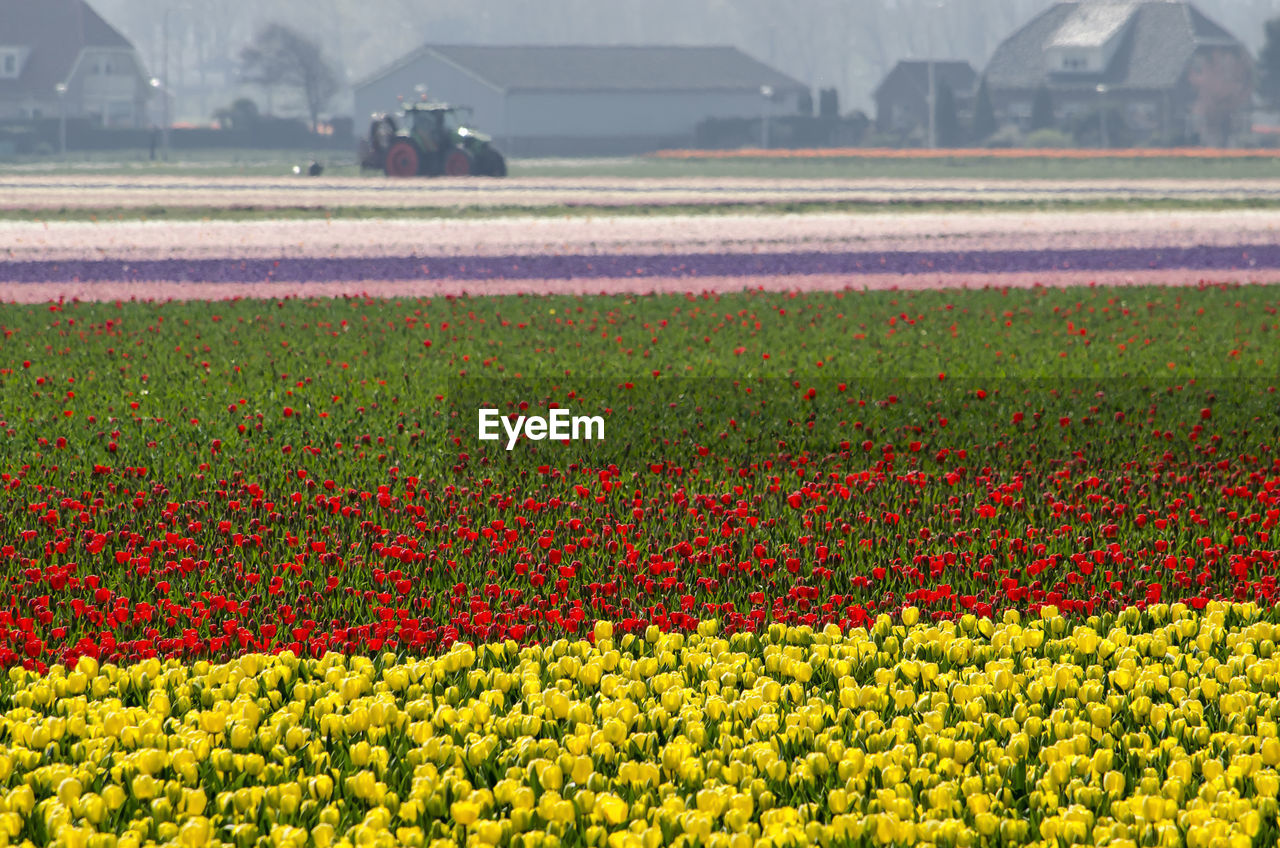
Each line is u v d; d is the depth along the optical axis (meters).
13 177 196.38
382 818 16.98
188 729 19.25
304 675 21.75
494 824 16.38
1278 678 21.03
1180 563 28.03
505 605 26.03
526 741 18.77
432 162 195.00
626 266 87.19
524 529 30.72
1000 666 21.30
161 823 16.75
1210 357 54.91
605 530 30.53
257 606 25.66
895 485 34.66
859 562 28.86
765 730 19.38
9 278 79.56
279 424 41.94
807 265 87.88
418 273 83.69
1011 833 16.59
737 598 26.70
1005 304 70.62
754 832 16.70
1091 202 140.75
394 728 19.66
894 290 75.81
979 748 18.98
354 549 29.17
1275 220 116.62
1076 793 17.45
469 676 21.41
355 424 41.75
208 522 31.41
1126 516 31.70
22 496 33.34
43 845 16.84
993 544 29.34
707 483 35.38
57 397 45.62
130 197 148.88
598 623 23.20
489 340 59.34
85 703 19.92
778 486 33.88
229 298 72.62
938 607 26.56
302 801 17.70
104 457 37.50
